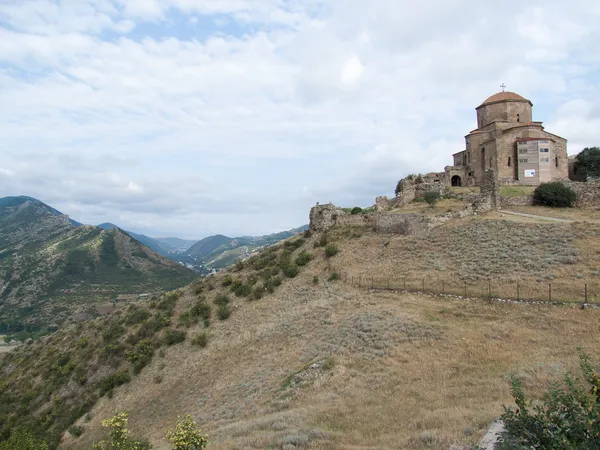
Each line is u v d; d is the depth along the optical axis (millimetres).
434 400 20438
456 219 54156
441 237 49562
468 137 80000
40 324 162000
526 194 63281
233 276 64250
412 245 50156
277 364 34094
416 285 40219
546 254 39438
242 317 50812
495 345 26156
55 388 55656
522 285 34469
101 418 44750
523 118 77812
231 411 28938
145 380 47750
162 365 48750
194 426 16797
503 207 60719
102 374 53719
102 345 59531
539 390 18859
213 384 37938
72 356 61469
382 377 24812
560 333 26141
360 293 42469
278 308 48656
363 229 62031
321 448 16609
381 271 46625
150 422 37188
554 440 9852
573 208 57812
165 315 60031
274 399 27172
